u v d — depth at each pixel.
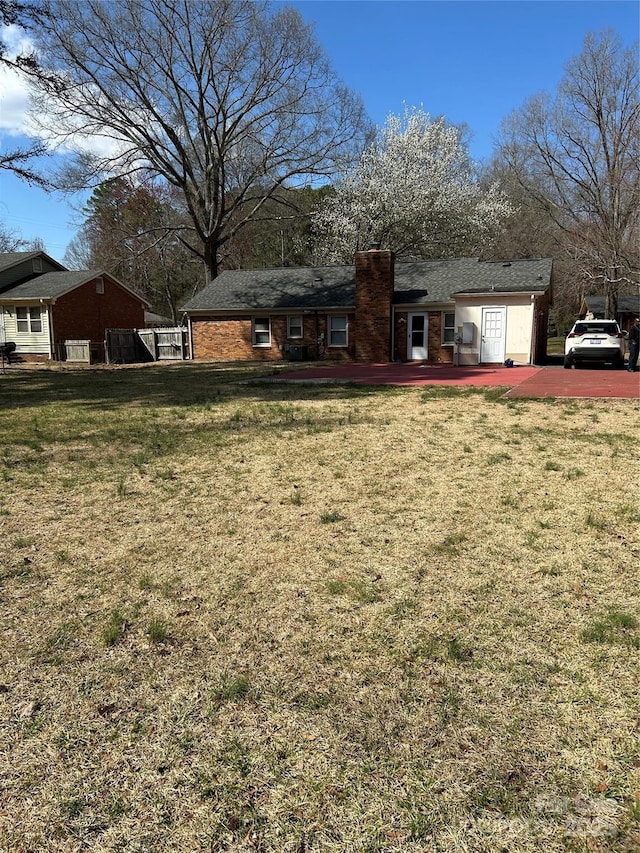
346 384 14.20
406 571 3.66
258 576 3.64
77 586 3.54
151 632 2.96
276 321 24.66
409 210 29.20
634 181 29.81
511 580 3.49
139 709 2.40
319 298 24.14
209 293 26.41
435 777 2.01
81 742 2.21
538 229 36.91
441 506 4.86
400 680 2.56
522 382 13.64
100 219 31.19
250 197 31.58
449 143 30.38
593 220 32.62
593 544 3.99
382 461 6.43
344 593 3.38
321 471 6.07
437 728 2.25
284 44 26.09
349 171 29.81
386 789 1.97
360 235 29.97
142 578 3.62
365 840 1.78
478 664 2.65
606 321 17.48
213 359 25.64
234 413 9.95
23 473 6.25
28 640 2.94
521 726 2.24
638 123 30.12
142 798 1.95
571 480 5.51
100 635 2.98
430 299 21.52
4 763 2.12
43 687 2.56
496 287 19.50
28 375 19.56
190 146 28.73
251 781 2.02
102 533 4.43
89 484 5.80
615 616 3.00
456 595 3.32
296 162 28.92
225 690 2.51
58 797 1.96
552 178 34.97
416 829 1.81
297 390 13.23
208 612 3.20
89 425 9.12
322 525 4.50
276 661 2.73
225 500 5.18
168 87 26.70
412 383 14.11
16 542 4.27
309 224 38.84
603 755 2.08
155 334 27.27
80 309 28.39
